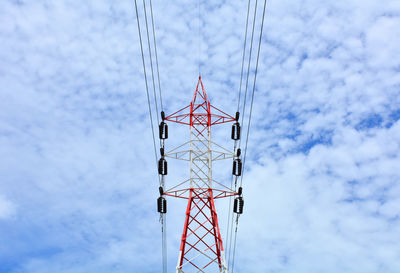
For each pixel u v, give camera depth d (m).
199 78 45.09
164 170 39.94
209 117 42.88
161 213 39.53
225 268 35.34
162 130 41.69
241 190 40.28
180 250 35.69
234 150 43.00
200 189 39.12
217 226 37.31
